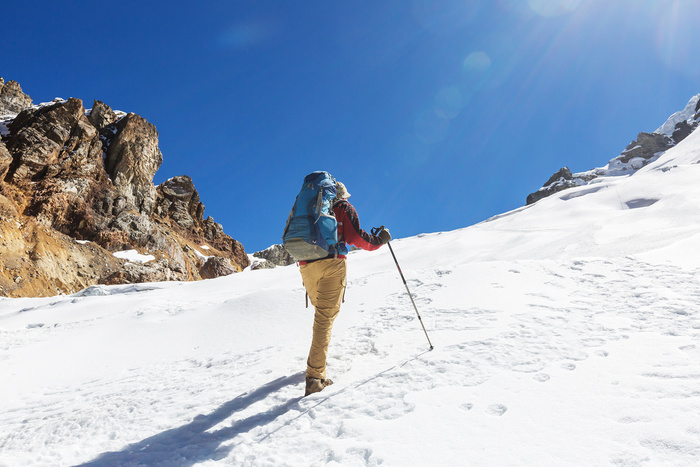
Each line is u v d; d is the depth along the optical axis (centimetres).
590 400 227
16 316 1343
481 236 3544
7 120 5709
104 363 614
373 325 521
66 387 512
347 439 223
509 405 235
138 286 2634
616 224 1894
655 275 570
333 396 293
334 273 330
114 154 5753
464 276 704
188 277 5850
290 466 205
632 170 9912
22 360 644
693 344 301
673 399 213
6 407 448
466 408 240
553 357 309
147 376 497
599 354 305
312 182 338
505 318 444
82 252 4538
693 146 5728
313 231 314
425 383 290
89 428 310
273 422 266
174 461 228
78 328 939
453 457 188
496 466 176
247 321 723
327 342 322
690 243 718
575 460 172
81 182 5053
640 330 356
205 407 320
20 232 4050
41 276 3847
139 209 5919
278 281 2786
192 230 7775
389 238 362
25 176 4625
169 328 777
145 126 6194
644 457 166
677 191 2964
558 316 431
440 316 499
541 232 3064
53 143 5006
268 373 396
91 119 5888
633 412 205
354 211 344
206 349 607
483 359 321
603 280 585
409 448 202
